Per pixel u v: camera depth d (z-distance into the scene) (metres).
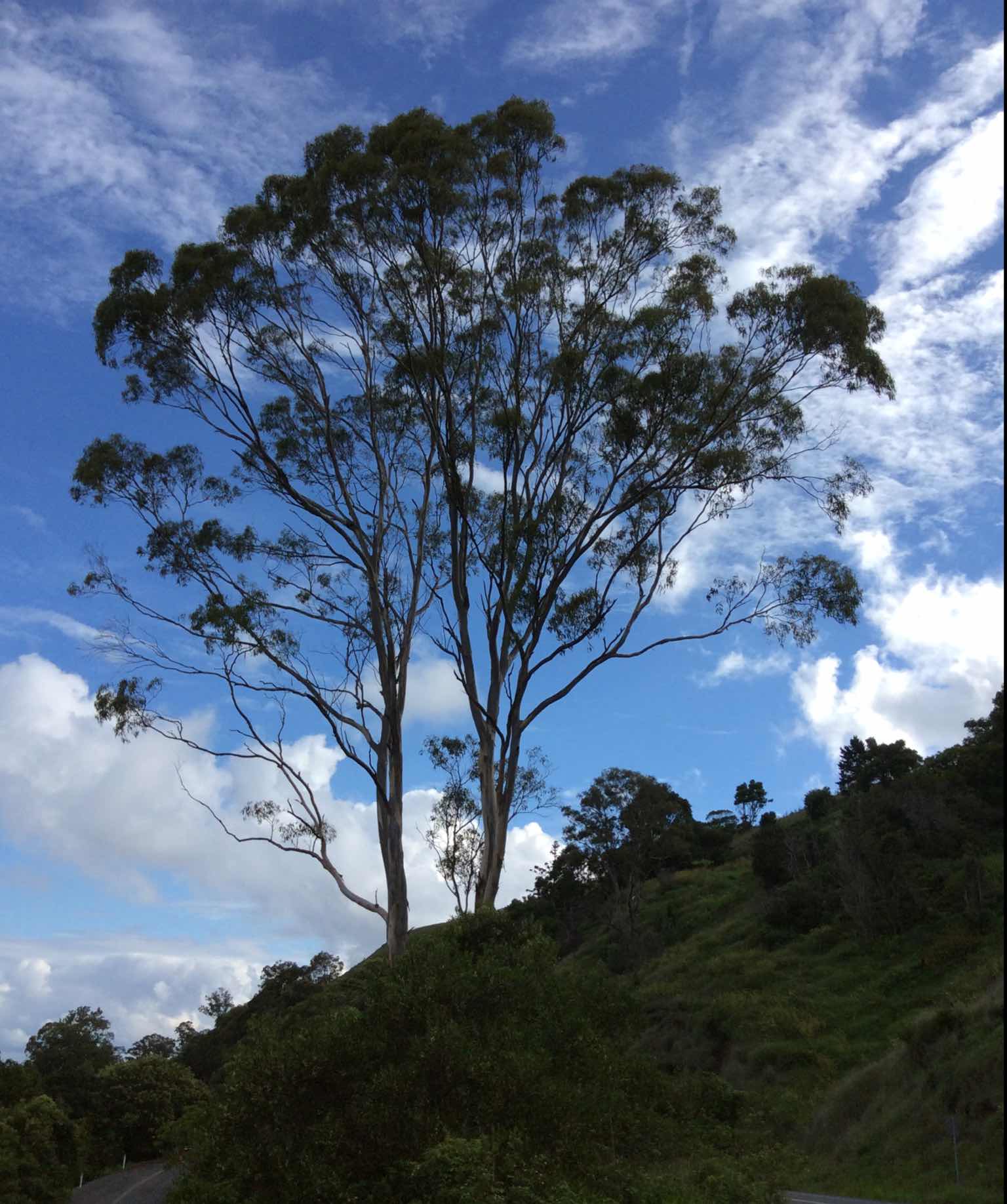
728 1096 19.55
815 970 44.75
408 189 24.67
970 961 39.06
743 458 23.64
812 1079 33.75
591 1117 12.81
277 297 26.12
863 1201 19.70
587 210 25.70
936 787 52.59
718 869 71.31
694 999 45.34
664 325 24.12
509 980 13.77
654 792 65.56
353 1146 11.90
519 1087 12.32
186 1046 83.00
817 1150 26.92
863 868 47.16
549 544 24.48
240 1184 12.21
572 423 25.11
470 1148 10.48
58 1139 42.28
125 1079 64.94
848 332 23.17
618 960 56.88
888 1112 25.84
